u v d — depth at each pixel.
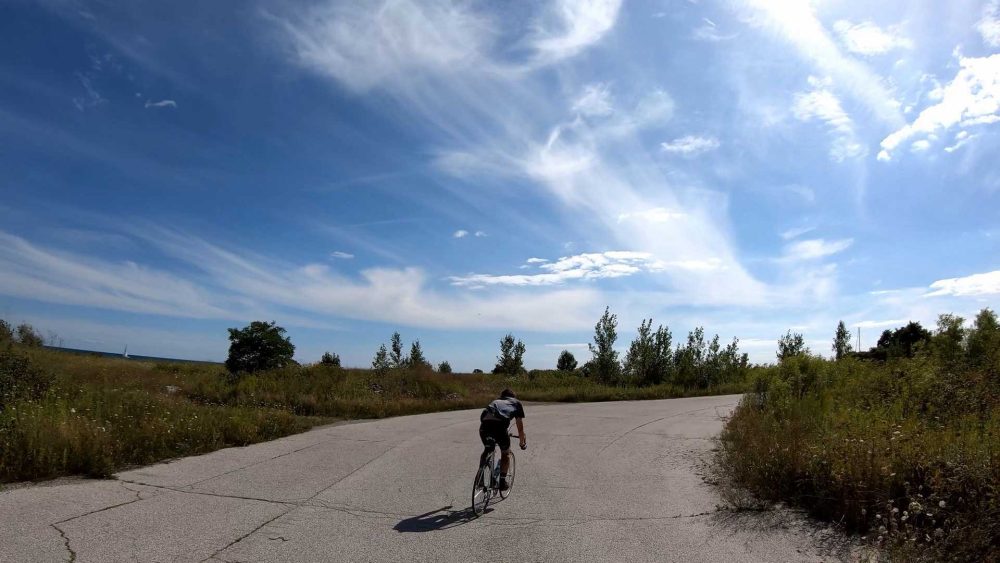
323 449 11.24
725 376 33.25
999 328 12.27
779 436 8.73
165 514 6.64
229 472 8.95
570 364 49.94
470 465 10.05
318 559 5.50
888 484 6.31
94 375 19.17
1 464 7.81
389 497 7.83
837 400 11.41
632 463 10.41
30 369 13.23
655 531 6.53
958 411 9.30
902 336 28.70
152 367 26.67
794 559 5.66
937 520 5.79
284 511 6.99
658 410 20.11
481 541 6.16
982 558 5.04
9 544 5.44
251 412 13.97
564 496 8.09
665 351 33.28
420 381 24.44
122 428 9.96
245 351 23.50
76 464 8.37
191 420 11.38
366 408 18.17
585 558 5.71
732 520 6.88
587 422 16.45
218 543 5.78
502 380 31.50
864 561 5.39
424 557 5.65
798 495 7.17
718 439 12.31
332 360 29.86
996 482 5.57
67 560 5.14
